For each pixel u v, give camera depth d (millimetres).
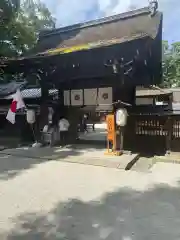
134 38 7383
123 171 7188
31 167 7641
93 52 8477
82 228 3859
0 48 11969
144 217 4266
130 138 10383
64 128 10992
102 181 6234
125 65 8688
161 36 9383
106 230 3805
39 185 5902
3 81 16375
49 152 9773
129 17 10328
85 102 10719
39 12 14750
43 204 4789
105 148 10523
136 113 9961
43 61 9711
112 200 5000
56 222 4055
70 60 9453
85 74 10031
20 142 12406
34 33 12906
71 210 4520
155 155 9641
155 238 3572
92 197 5152
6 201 4930
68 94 11180
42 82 11320
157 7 9492
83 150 10117
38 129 11719
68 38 11320
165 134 9727
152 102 13383
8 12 11352
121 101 9328
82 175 6738
